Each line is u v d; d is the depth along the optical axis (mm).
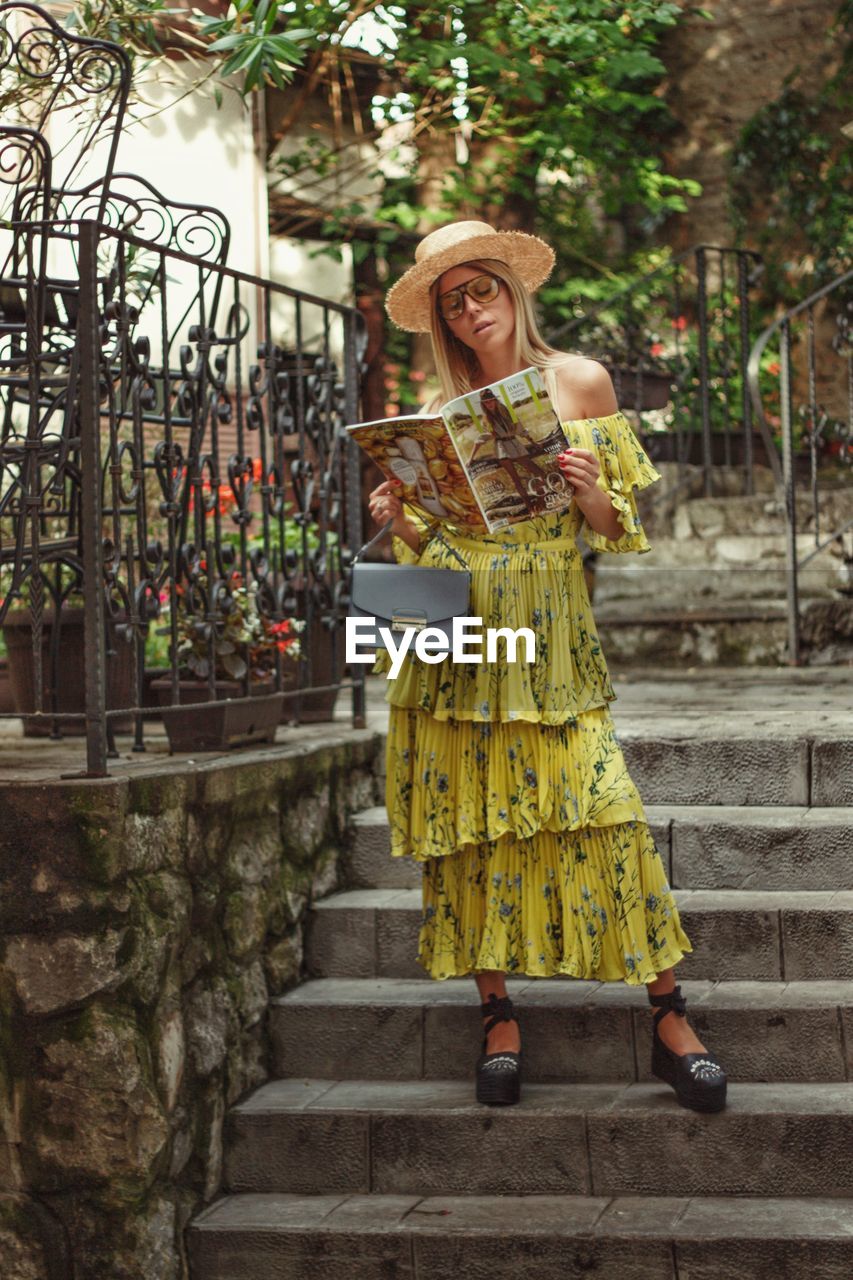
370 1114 3262
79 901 2900
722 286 8773
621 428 3176
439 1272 2984
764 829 3857
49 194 3357
